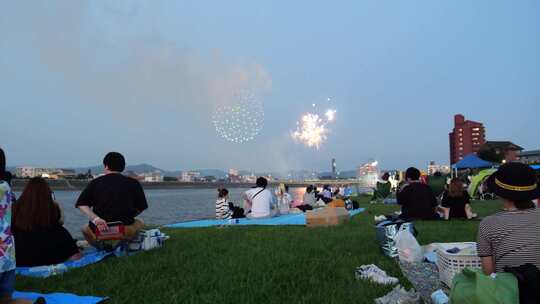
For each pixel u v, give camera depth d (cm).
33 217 544
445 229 827
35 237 545
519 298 249
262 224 1133
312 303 368
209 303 369
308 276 459
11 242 353
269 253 600
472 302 255
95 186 639
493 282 253
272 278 447
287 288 411
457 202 1018
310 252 607
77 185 12438
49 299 387
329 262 529
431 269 482
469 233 770
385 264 511
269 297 383
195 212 3064
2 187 346
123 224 621
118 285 434
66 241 578
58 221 579
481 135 9681
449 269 404
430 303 363
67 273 498
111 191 634
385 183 2195
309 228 968
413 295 358
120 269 507
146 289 417
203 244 709
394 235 558
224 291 403
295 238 760
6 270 344
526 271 251
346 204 1598
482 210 1379
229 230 948
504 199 312
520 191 303
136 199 664
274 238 767
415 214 1009
